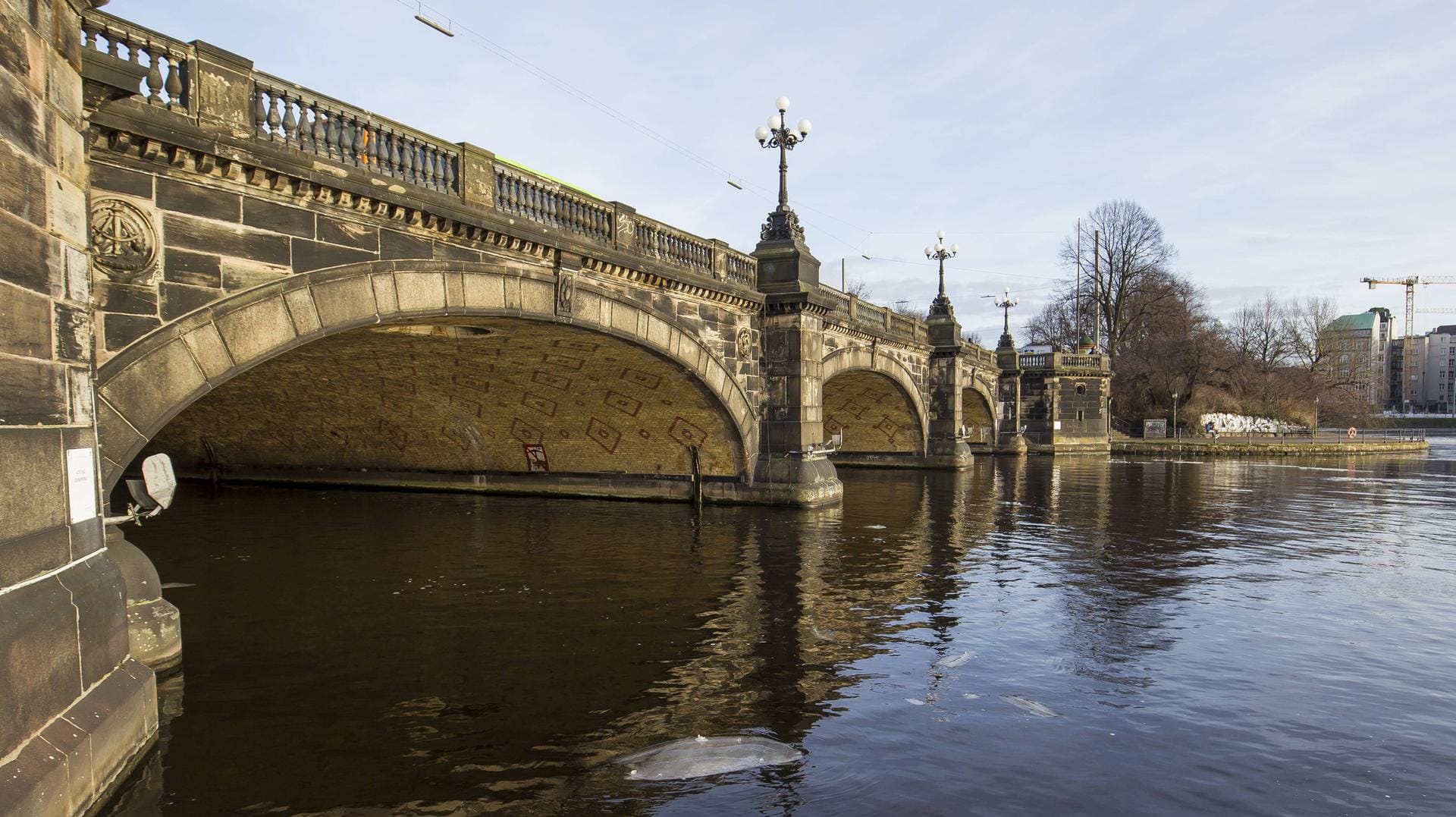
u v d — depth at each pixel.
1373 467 44.19
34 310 5.71
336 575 14.14
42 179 5.90
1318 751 7.14
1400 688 8.73
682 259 20.00
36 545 5.62
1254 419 68.88
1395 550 17.06
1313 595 12.92
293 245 10.59
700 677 9.05
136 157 8.78
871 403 38.53
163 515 21.56
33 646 5.30
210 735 7.44
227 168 9.59
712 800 6.26
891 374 33.25
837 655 9.83
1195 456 53.53
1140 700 8.38
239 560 15.51
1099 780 6.60
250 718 7.86
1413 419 113.38
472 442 26.17
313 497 25.86
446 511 22.31
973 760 6.96
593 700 8.35
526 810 6.09
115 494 28.50
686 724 7.73
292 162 10.29
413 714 7.97
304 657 9.71
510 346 18.50
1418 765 6.88
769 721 7.84
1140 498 27.11
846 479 34.41
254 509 22.84
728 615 11.56
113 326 8.61
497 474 26.83
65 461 6.12
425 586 13.33
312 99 10.86
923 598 12.61
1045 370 53.31
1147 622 11.28
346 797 6.30
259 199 10.15
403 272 12.20
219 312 9.65
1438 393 160.75
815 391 24.45
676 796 6.32
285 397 24.31
